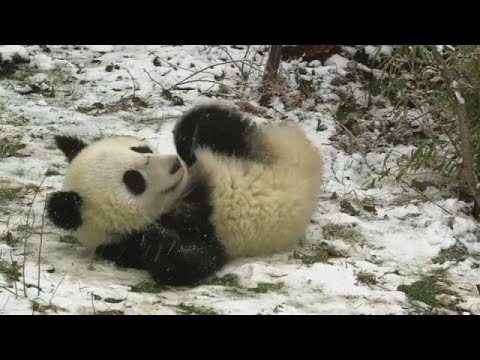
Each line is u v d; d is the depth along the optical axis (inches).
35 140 394.3
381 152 390.6
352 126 411.8
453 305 259.0
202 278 269.1
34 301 236.4
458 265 288.8
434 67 359.9
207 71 473.1
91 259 280.5
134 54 512.7
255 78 462.6
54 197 267.0
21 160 369.7
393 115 417.1
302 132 314.3
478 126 327.6
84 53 518.9
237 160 291.9
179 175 276.7
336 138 398.6
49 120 417.7
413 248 300.7
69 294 245.9
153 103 444.5
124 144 292.0
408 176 364.8
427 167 368.5
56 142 302.2
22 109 427.8
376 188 356.8
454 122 347.9
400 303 257.1
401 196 348.5
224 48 481.4
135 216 272.2
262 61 470.3
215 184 288.2
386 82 442.9
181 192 284.0
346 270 275.9
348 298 257.6
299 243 303.1
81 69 490.0
